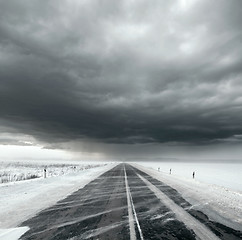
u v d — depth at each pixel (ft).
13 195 32.53
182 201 29.30
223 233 16.53
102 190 38.93
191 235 15.94
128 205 26.40
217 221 19.81
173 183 52.26
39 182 50.96
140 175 77.51
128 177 68.33
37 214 21.57
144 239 14.93
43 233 15.96
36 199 29.55
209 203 28.27
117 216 21.15
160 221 19.51
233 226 18.37
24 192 35.47
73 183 49.78
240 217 21.49
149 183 51.34
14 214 21.50
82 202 27.94
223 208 25.49
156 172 98.89
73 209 23.95
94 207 25.09
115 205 26.35
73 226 17.72
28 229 16.88
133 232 16.37
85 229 16.98
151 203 27.76
